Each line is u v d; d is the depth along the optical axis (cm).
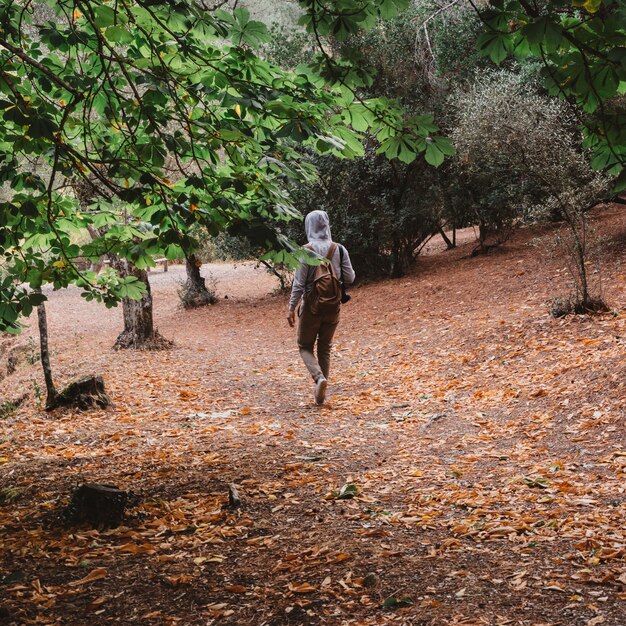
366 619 333
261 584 384
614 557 378
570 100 277
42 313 938
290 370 1186
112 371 1248
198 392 1048
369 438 734
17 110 363
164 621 348
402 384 988
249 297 2380
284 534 460
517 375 888
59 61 438
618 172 284
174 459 669
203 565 416
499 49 273
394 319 1469
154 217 433
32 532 486
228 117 428
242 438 748
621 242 1433
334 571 391
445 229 2378
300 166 455
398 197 1942
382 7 313
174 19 364
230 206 400
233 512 509
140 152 407
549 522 443
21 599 380
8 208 421
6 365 1839
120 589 388
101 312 2544
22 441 782
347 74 339
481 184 1803
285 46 1934
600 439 613
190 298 2328
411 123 354
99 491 496
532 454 615
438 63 1848
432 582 368
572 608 324
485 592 350
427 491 537
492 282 1500
